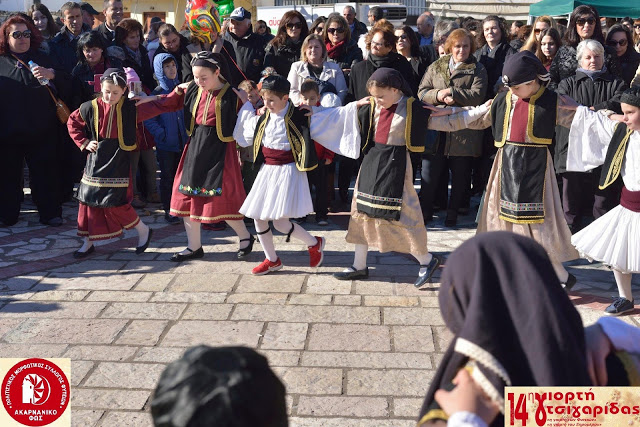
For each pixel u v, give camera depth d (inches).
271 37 370.3
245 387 49.3
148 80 306.8
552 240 192.1
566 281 198.7
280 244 249.6
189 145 222.5
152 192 307.1
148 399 143.3
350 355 161.9
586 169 191.2
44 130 266.8
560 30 311.4
